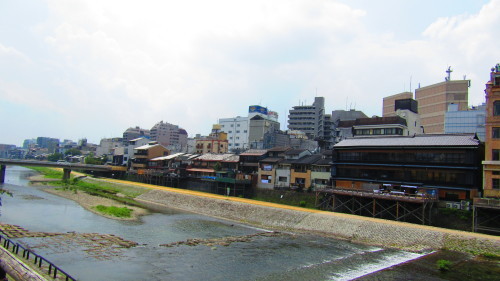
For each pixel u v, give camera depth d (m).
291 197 69.19
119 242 38.09
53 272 25.83
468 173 49.03
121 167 123.00
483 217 43.69
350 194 54.84
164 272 29.55
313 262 33.84
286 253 37.06
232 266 31.97
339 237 45.00
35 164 107.50
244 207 61.06
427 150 53.47
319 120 144.88
